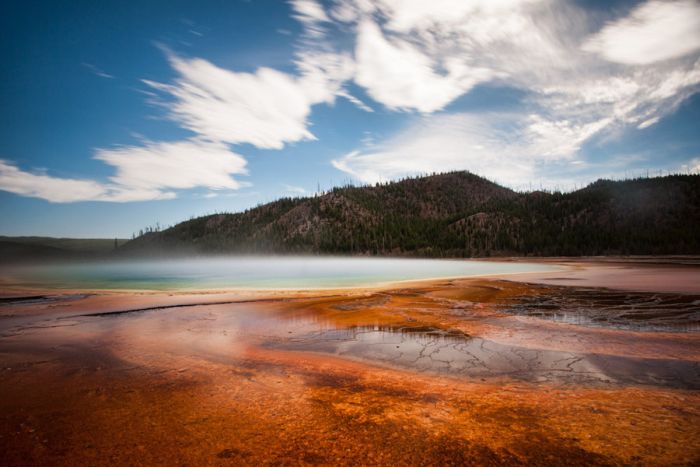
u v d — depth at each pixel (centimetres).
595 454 366
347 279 3309
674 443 386
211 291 2152
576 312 1303
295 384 603
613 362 713
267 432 429
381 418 465
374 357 768
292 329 1068
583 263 6425
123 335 999
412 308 1423
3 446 401
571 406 496
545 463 351
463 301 1603
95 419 470
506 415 469
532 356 762
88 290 2341
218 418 471
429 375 646
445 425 442
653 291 1870
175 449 392
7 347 867
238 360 754
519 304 1499
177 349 847
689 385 582
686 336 930
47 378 641
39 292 2170
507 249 11969
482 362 723
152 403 524
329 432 427
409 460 363
